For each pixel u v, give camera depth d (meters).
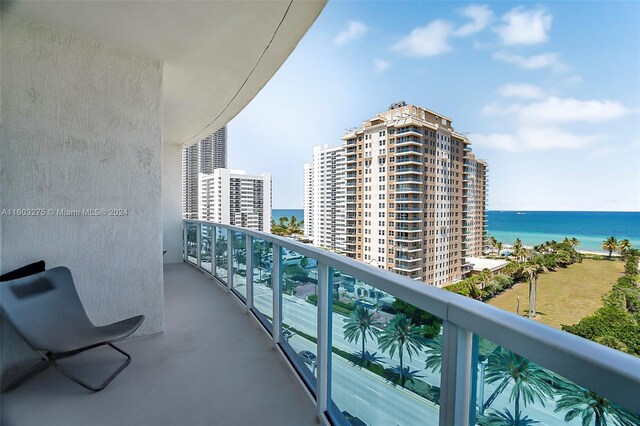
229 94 3.75
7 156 2.10
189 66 3.00
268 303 2.79
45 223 2.23
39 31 2.21
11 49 2.11
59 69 2.28
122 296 2.55
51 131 2.25
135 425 1.60
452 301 0.77
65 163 2.31
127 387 1.93
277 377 2.06
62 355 1.88
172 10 2.14
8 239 2.10
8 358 2.09
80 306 2.18
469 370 0.76
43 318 1.92
